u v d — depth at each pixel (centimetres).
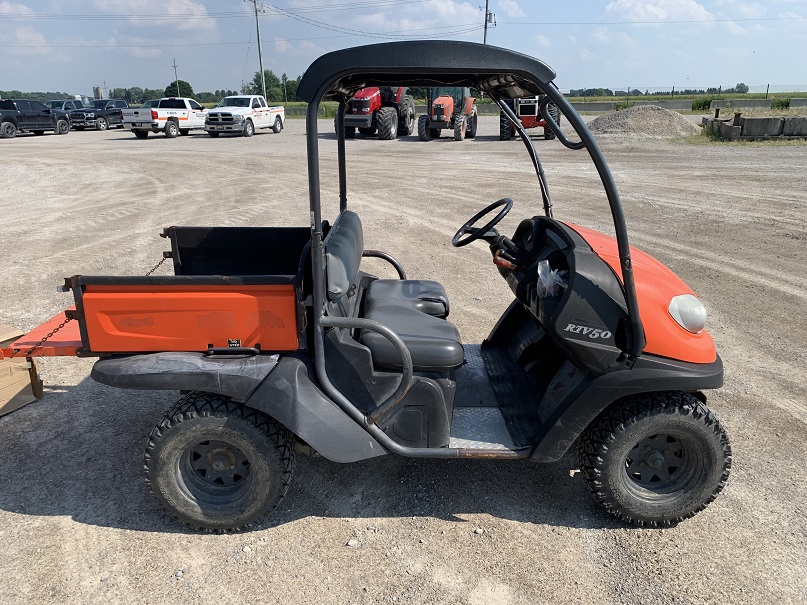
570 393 293
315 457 372
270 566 285
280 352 296
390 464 366
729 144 1869
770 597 267
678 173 1394
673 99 4734
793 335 546
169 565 285
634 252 335
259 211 1059
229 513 300
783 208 1031
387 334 279
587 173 1420
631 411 293
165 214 1047
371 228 937
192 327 290
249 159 1798
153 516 320
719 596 267
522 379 372
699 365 292
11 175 1511
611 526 313
